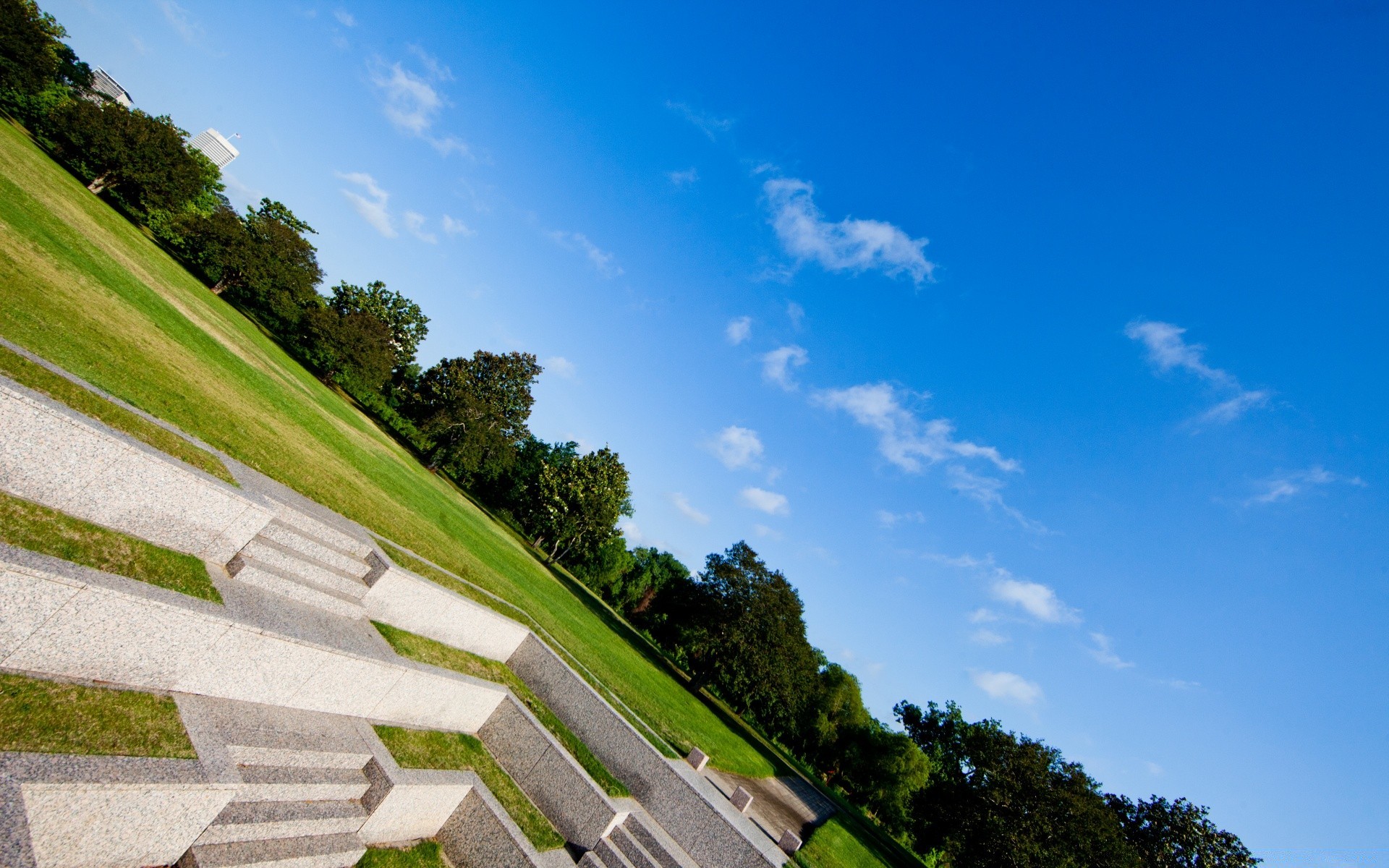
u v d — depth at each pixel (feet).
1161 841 146.82
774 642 138.21
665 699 88.63
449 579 49.78
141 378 41.60
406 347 248.32
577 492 205.57
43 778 16.89
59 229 69.51
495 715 42.73
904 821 180.65
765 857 41.27
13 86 158.30
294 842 25.53
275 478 41.39
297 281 195.62
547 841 36.04
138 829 19.75
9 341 29.55
